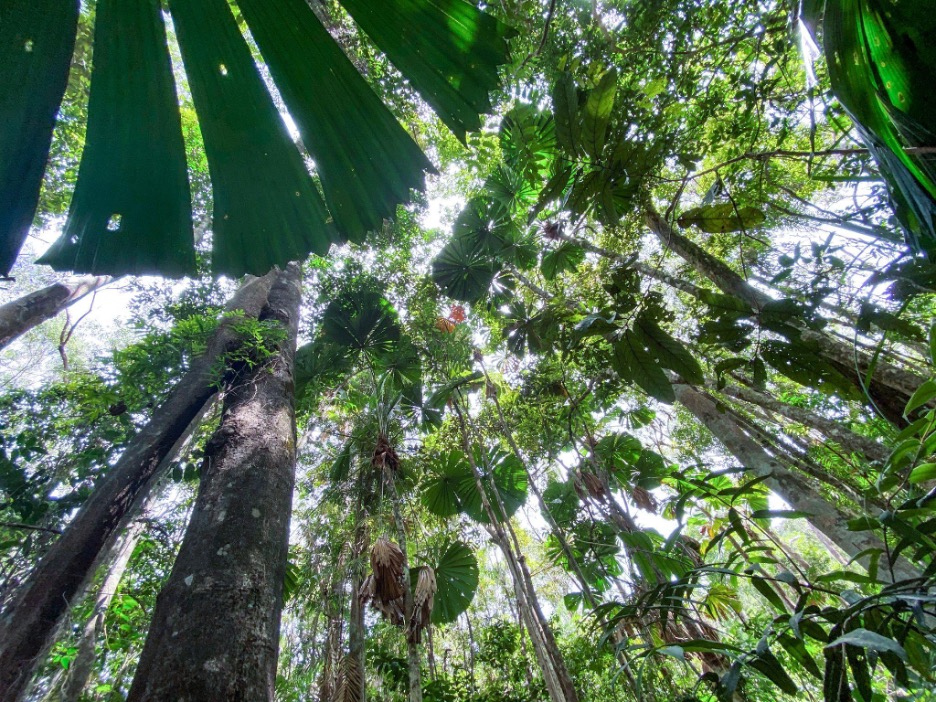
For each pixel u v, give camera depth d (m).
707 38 2.76
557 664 2.54
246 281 5.30
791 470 2.67
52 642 1.84
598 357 2.40
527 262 4.39
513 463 4.72
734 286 3.01
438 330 5.61
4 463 4.01
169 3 0.87
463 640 6.28
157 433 2.79
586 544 3.86
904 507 0.91
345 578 3.98
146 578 5.16
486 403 5.12
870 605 0.76
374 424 4.60
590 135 1.95
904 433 0.93
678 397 3.76
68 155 4.14
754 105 2.82
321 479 5.95
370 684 4.61
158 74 0.87
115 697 3.94
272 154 1.01
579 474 3.85
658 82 2.46
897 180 1.05
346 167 1.05
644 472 4.41
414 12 0.96
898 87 0.97
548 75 2.85
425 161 1.09
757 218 2.26
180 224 0.93
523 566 3.00
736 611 2.27
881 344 1.42
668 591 1.11
